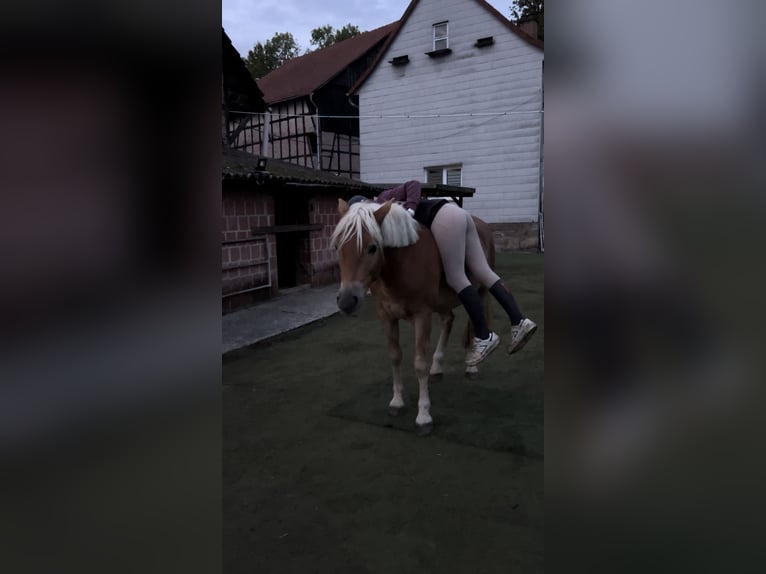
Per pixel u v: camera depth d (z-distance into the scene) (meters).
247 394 3.07
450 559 1.51
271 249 6.00
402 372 3.42
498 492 1.88
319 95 14.66
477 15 11.03
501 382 3.10
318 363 3.69
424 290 2.39
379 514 1.77
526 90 10.71
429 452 2.23
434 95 11.87
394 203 2.33
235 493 1.94
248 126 15.46
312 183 6.32
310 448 2.31
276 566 1.51
